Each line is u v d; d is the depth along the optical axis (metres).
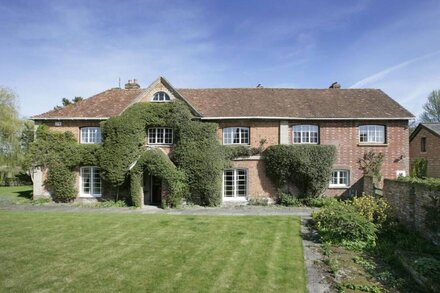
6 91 36.06
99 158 20.42
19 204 20.81
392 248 10.48
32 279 8.19
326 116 21.08
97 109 22.64
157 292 7.43
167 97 21.38
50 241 11.66
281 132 21.11
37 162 21.12
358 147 21.23
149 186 21.70
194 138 20.22
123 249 10.73
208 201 20.14
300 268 8.97
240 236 12.38
